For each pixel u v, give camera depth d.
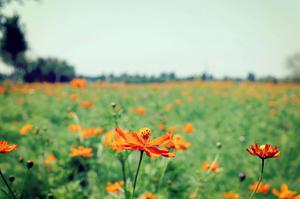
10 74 38.00
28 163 2.02
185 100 13.64
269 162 5.29
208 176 2.99
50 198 2.46
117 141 1.55
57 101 11.54
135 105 10.63
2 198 2.84
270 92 17.12
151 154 1.46
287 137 6.96
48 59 41.38
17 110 9.65
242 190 4.32
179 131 6.87
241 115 9.97
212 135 6.89
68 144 4.89
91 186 3.56
